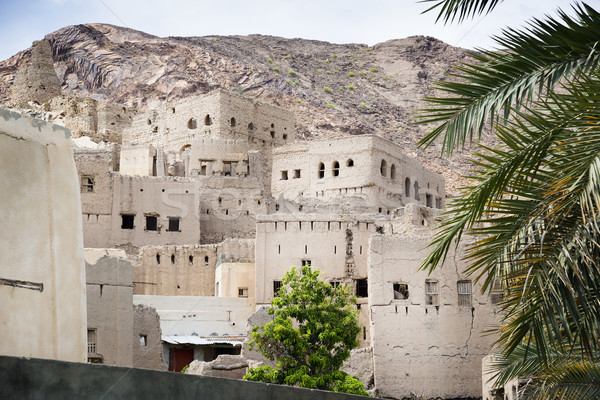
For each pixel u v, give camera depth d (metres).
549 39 17.94
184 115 92.94
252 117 93.44
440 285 50.72
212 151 79.06
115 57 169.12
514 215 20.03
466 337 50.09
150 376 15.98
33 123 19.48
